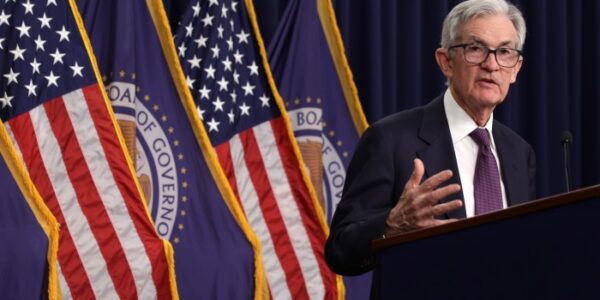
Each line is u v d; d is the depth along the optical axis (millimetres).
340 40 12453
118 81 10875
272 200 11469
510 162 7234
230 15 11797
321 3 12516
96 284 10234
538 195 13695
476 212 6922
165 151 11062
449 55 7262
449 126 7148
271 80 11773
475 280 4715
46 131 10359
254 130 11602
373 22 12914
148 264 10445
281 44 12258
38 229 10039
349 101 12430
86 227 10305
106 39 11039
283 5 12672
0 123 10078
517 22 7309
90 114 10547
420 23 13422
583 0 14422
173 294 10477
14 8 10523
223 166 11367
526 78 13984
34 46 10484
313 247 11492
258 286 11062
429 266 4926
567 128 13992
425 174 6863
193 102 11258
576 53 14211
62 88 10500
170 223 10914
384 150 6934
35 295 9922
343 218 6824
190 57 11539
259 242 11172
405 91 13266
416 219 5641
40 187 10242
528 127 13914
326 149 12203
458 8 7270
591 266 4289
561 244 4406
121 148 10609
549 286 4434
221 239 11055
